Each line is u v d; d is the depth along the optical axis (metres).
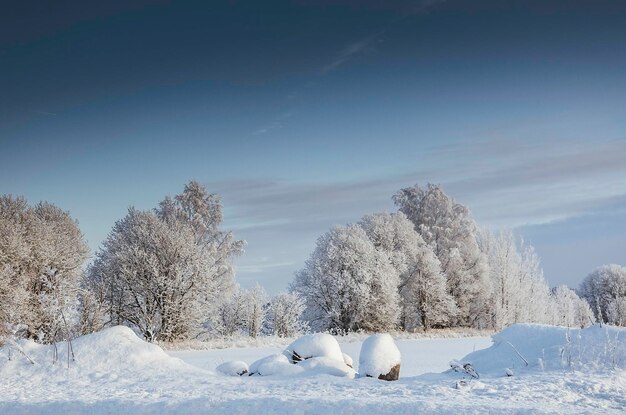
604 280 59.47
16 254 29.19
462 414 7.28
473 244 49.59
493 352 14.13
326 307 41.38
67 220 37.84
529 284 45.69
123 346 16.33
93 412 8.46
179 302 33.88
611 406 8.55
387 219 47.97
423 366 18.36
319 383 11.38
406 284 46.16
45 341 21.22
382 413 7.55
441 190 52.97
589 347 12.36
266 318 40.88
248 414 7.80
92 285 34.22
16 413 8.79
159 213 42.97
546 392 9.57
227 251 42.34
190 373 14.66
